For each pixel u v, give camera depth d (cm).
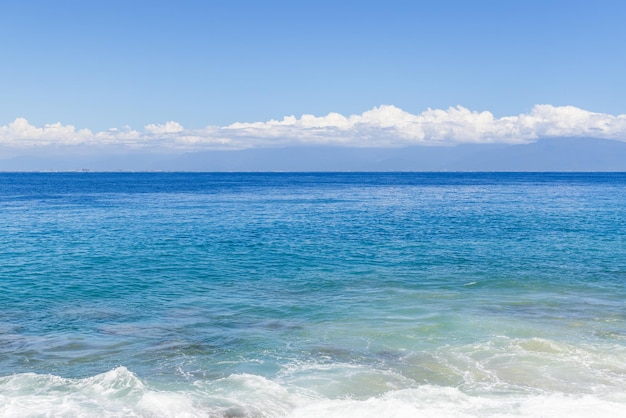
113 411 1572
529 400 1638
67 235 5294
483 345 2147
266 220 6794
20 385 1744
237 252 4366
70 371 1903
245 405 1623
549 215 7438
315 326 2433
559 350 2081
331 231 5675
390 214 7688
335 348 2141
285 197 12075
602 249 4494
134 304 2822
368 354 2070
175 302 2867
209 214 7625
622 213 7675
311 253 4322
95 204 9506
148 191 14912
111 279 3391
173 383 1795
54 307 2755
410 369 1919
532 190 15775
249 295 3009
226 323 2489
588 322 2473
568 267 3750
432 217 7212
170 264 3872
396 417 1524
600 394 1700
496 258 4094
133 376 1803
